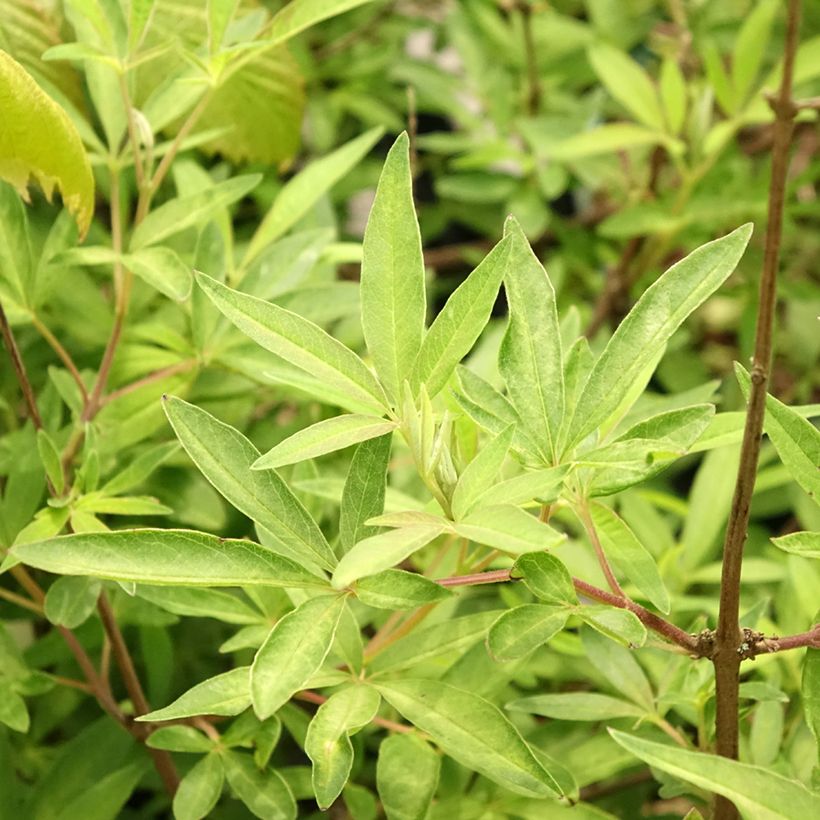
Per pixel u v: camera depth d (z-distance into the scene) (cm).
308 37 81
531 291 37
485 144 76
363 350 54
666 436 36
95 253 44
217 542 35
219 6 43
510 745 36
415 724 36
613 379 36
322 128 76
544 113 82
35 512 45
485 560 41
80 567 34
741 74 65
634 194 76
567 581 35
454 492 34
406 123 87
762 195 68
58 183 41
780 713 42
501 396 37
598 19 84
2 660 44
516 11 79
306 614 35
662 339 36
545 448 36
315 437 35
